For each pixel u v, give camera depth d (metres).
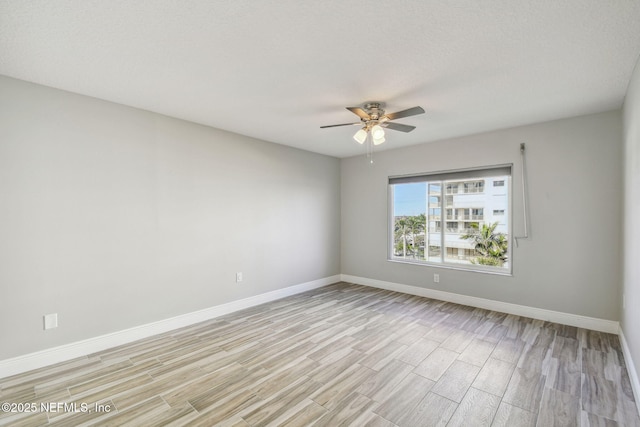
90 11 1.59
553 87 2.56
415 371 2.44
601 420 1.86
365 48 1.97
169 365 2.54
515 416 1.90
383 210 5.06
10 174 2.39
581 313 3.31
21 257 2.43
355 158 5.42
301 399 2.08
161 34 1.82
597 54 2.03
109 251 2.90
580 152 3.29
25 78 2.41
